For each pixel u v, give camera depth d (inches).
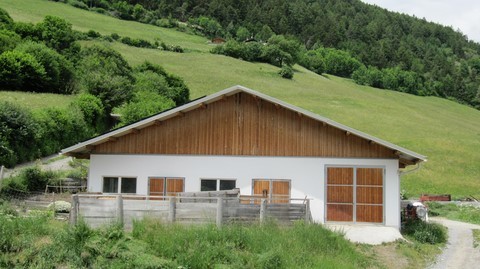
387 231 852.0
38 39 3304.6
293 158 911.0
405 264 722.2
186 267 561.3
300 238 694.5
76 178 1310.3
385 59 7130.9
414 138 2842.0
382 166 900.6
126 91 2423.7
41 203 990.4
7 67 2331.4
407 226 963.3
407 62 7199.8
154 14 7268.7
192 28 7126.0
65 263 539.8
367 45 7864.2
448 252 834.2
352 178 904.3
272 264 587.2
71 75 2652.6
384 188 897.5
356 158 903.7
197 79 3782.0
